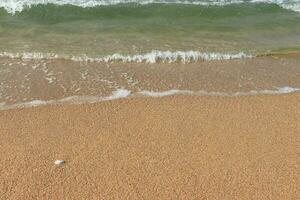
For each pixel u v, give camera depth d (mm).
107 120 11477
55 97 12500
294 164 10094
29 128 11102
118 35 16172
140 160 10094
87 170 9773
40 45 15305
